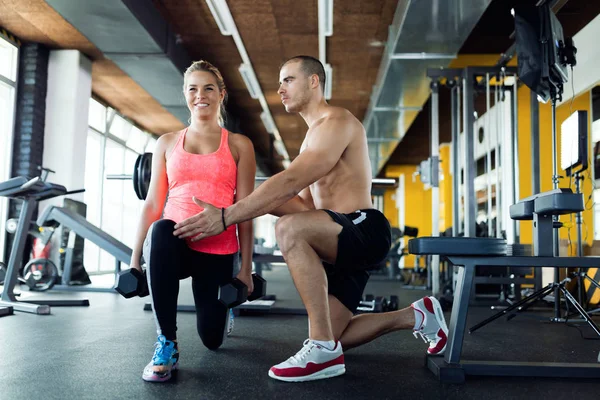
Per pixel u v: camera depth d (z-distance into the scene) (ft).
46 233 16.81
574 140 9.64
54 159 20.21
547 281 15.56
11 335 7.80
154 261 5.12
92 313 10.70
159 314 5.13
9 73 19.54
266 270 38.24
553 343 8.00
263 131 36.11
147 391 4.66
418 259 26.48
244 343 7.36
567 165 10.19
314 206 6.44
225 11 17.15
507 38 20.88
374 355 6.60
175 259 5.18
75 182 20.45
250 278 6.02
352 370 5.67
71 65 20.65
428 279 20.36
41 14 17.58
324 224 5.21
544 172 19.84
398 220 61.82
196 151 6.00
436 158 16.79
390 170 53.78
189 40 20.71
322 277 5.26
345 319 5.92
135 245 5.90
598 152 19.86
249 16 18.08
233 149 6.12
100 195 27.91
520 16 9.13
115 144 30.71
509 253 7.89
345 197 5.73
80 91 20.90
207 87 6.07
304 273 5.22
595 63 18.53
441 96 27.40
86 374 5.27
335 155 5.40
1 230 18.78
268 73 24.25
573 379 5.36
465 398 4.60
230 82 25.81
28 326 8.75
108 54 18.70
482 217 28.19
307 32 19.47
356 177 5.74
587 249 14.43
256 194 5.04
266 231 67.87
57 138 20.33
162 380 5.00
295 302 13.96
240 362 5.98
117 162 31.60
